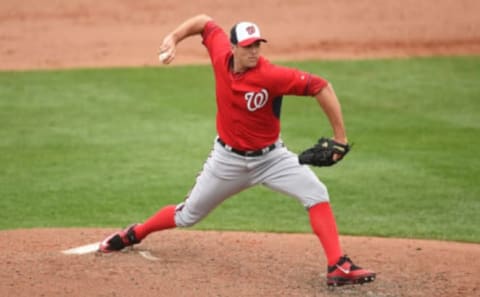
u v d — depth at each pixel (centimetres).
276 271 2630
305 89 2334
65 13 7831
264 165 2498
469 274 2636
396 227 3372
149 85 5838
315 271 2642
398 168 4206
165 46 2502
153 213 3581
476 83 5872
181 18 7694
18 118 5084
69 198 3781
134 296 2342
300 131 4844
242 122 2416
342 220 3478
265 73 2334
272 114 2420
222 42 2472
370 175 4109
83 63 6450
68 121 5031
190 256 2759
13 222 3450
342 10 7825
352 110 5275
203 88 5762
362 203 3716
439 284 2531
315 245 2970
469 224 3422
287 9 7888
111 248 2750
